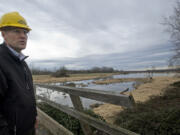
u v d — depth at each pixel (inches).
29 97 52.5
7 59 47.4
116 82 1289.4
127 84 1057.5
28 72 59.8
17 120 46.5
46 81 1460.4
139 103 231.0
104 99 51.2
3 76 43.1
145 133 111.1
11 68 47.3
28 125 51.6
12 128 45.7
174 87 450.9
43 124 113.8
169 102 225.8
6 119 45.1
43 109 146.8
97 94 54.4
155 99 275.0
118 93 46.0
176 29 459.8
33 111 55.3
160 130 106.3
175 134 98.1
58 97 357.4
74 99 76.6
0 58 44.9
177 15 448.1
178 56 462.6
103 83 1248.8
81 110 76.9
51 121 99.4
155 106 204.8
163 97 277.3
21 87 49.2
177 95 272.8
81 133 104.0
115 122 180.2
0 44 50.3
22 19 54.5
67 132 78.8
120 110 247.8
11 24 50.3
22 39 54.9
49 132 100.1
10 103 45.3
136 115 154.9
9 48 50.7
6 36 52.8
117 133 51.4
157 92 417.7
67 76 2357.3
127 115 180.4
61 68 2519.7
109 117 215.3
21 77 51.2
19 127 47.5
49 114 132.6
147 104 222.7
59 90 91.8
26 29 56.2
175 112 120.5
